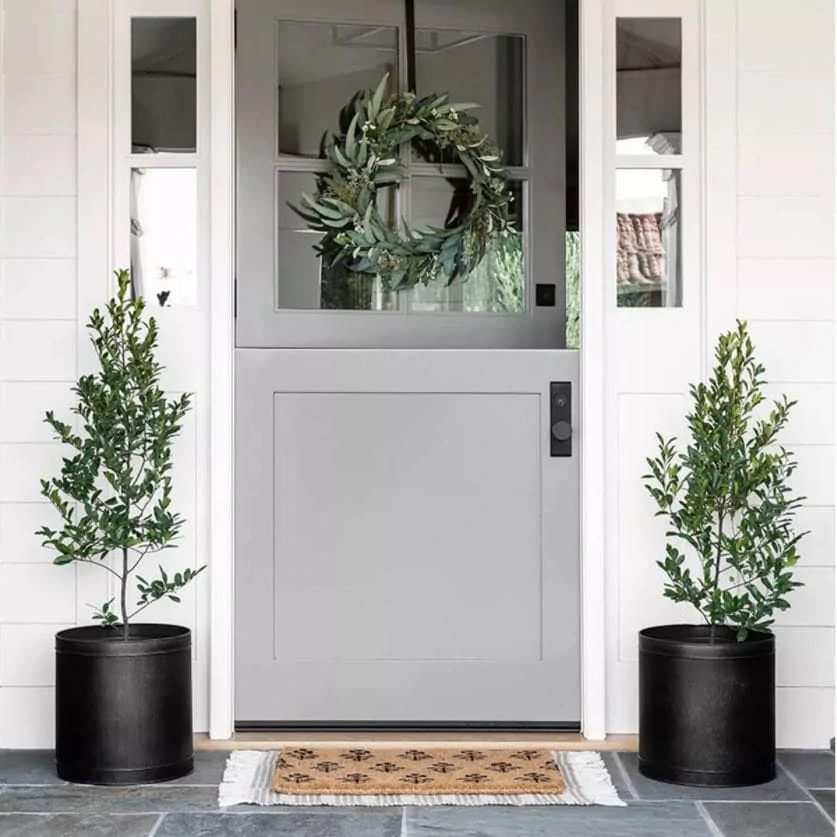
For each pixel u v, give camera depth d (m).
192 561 3.70
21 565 3.67
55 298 3.67
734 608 3.25
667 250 3.77
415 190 3.91
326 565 3.76
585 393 3.70
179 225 3.73
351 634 3.76
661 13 3.75
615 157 3.75
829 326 3.71
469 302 3.91
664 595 3.39
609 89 3.75
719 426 3.35
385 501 3.77
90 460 3.36
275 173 3.86
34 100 3.68
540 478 3.77
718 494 3.31
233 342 3.73
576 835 2.87
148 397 3.38
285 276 3.87
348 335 3.87
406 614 3.76
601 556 3.70
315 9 3.87
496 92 3.93
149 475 3.39
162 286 3.73
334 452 3.76
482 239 3.88
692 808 3.07
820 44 3.71
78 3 3.67
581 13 3.71
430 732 3.74
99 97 3.68
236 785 3.23
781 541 3.66
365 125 3.84
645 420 3.73
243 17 3.84
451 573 3.77
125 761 3.25
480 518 3.78
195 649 3.70
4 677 3.66
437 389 3.77
